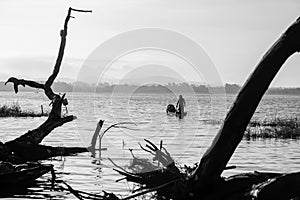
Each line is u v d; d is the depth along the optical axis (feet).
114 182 105.91
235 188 71.61
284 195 65.41
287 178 65.46
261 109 549.13
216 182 71.67
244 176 73.15
